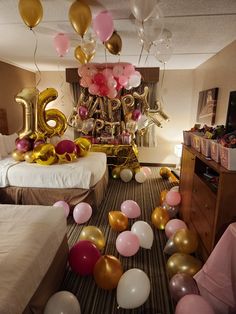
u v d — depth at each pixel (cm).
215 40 251
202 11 179
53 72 488
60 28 220
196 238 183
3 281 97
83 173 259
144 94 413
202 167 209
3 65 377
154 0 142
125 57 345
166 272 177
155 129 479
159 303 150
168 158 496
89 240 187
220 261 130
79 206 242
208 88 343
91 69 334
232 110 192
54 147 282
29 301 110
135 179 400
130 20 198
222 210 150
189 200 226
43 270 124
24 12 154
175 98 463
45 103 300
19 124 437
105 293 156
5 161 288
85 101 432
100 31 181
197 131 244
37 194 266
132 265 185
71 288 161
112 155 423
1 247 117
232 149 144
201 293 136
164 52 223
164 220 232
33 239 126
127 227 241
